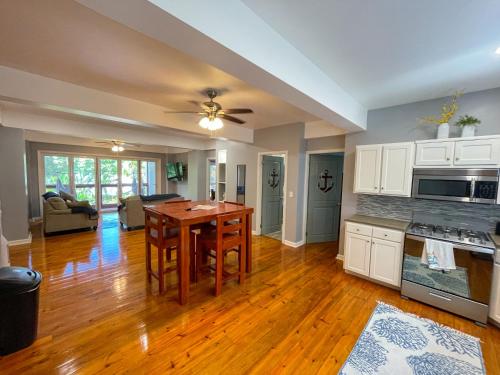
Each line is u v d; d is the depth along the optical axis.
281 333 2.19
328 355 1.94
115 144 7.07
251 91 2.93
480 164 2.50
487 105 2.72
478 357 1.94
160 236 2.79
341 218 3.99
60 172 7.38
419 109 3.17
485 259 2.30
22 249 4.22
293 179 4.72
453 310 2.48
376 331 2.23
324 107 2.49
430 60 2.13
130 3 1.03
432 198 2.80
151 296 2.76
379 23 1.63
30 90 2.49
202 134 4.48
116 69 2.37
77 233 5.33
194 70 2.37
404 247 2.80
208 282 3.18
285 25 1.68
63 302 2.60
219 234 2.84
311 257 4.14
